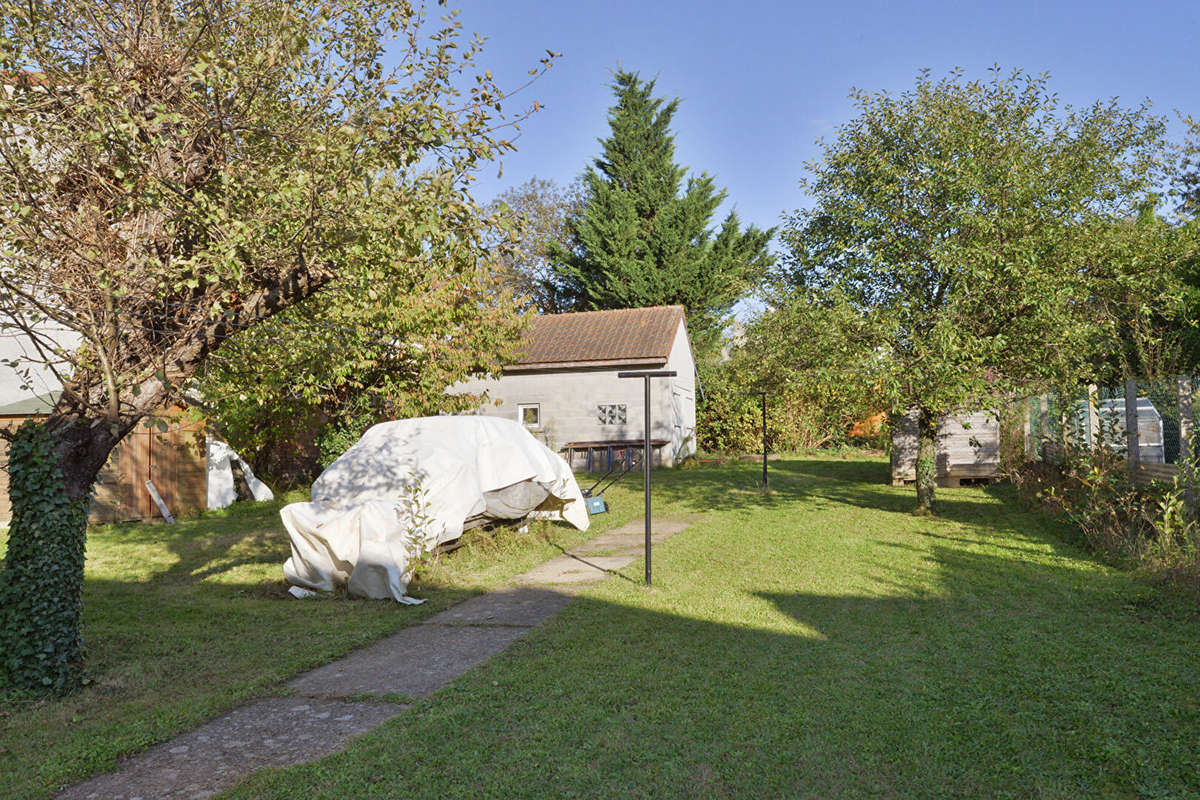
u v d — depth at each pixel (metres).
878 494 17.56
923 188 12.76
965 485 19.39
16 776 4.32
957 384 11.48
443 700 5.32
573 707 5.08
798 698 5.13
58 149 6.42
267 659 6.51
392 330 16.47
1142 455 12.07
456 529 10.10
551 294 42.12
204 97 6.57
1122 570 8.66
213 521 15.35
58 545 5.91
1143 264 13.04
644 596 8.19
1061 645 6.07
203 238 6.61
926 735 4.51
